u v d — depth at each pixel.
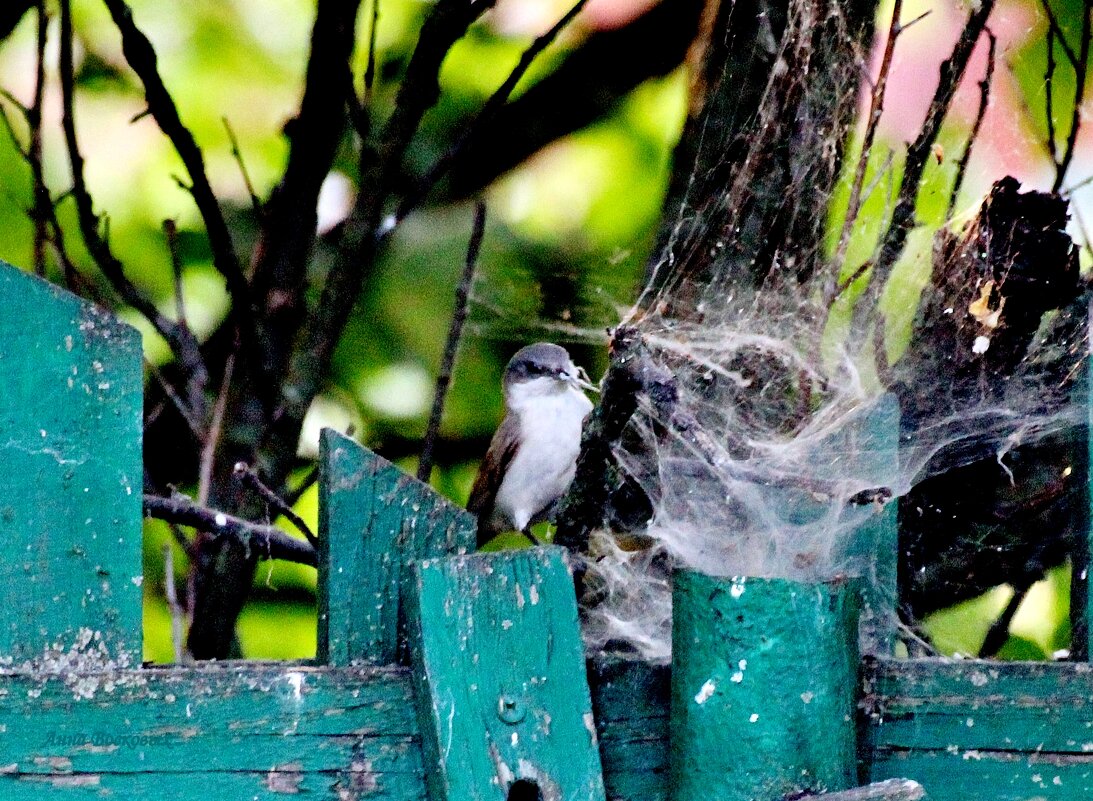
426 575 4.25
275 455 7.28
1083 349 5.69
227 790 4.14
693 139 6.97
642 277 6.93
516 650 4.25
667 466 5.40
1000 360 5.98
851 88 6.73
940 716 4.45
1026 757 4.41
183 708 4.14
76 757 4.07
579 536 5.11
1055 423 6.00
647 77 10.18
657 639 5.31
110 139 9.95
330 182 10.13
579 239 10.23
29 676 4.06
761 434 5.82
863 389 6.06
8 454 4.11
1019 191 6.02
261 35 10.16
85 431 4.18
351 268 7.24
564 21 7.10
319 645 4.47
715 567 5.21
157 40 10.08
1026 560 6.40
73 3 9.94
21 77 9.92
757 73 6.86
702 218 6.75
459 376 10.41
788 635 4.21
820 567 4.85
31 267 9.66
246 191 10.06
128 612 4.20
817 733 4.20
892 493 4.57
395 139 7.11
